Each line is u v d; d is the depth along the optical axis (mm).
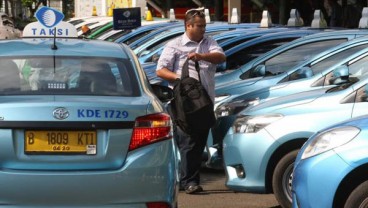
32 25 14320
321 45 12289
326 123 8750
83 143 6715
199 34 10547
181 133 10375
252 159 9086
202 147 10570
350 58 10539
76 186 6613
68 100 6836
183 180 10711
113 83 7570
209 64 10539
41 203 6602
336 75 9625
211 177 12031
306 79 10734
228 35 15195
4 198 6574
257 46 14203
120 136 6777
